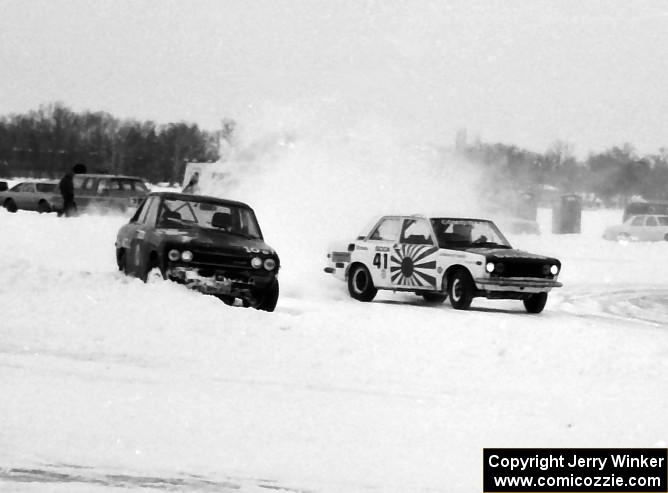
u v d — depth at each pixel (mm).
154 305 23766
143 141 178125
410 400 17000
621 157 182875
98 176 73000
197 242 27250
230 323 22703
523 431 15180
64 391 15930
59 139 177625
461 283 33125
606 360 22016
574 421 16078
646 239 89000
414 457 13383
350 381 18359
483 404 17016
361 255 36188
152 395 16062
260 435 14016
